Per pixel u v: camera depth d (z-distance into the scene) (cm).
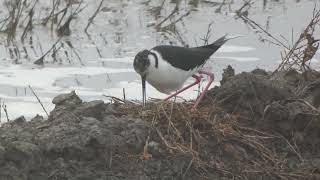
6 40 1828
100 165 1033
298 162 1091
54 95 1462
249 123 1139
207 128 1105
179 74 1184
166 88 1208
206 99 1189
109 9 2062
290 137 1130
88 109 1123
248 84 1154
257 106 1141
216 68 1627
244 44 1816
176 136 1081
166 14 2042
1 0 2048
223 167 1062
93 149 1038
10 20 1911
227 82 1186
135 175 1027
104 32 1906
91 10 2048
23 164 994
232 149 1085
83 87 1517
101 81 1552
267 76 1264
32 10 1881
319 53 1702
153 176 1033
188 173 1046
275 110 1127
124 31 1911
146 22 1975
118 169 1034
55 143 1036
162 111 1120
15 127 1103
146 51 1180
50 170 1014
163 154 1058
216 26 1956
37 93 1468
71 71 1619
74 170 1019
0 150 997
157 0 2142
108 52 1756
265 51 1759
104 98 1448
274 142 1119
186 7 2102
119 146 1055
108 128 1076
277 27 1939
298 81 1259
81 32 1898
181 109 1122
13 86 1507
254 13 2062
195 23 1977
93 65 1662
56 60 1698
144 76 1190
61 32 1884
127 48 1788
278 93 1159
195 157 1059
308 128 1128
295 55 1399
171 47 1187
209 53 1237
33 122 1136
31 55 1733
